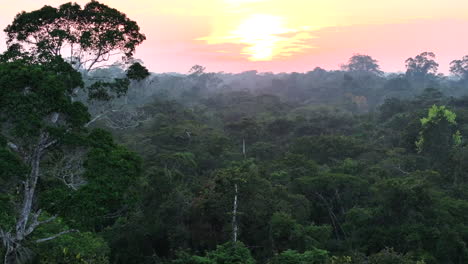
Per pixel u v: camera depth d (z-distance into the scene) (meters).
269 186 27.59
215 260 20.64
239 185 25.98
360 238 26.61
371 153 44.62
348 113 91.00
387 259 18.91
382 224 26.91
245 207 25.98
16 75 13.09
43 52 16.53
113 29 17.72
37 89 13.53
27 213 15.20
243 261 20.78
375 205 30.12
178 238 27.30
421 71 162.25
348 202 32.97
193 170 40.75
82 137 15.14
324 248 25.95
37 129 13.38
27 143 14.66
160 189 30.16
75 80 16.05
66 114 14.73
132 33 18.42
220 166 44.91
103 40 17.42
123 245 28.86
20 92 13.47
